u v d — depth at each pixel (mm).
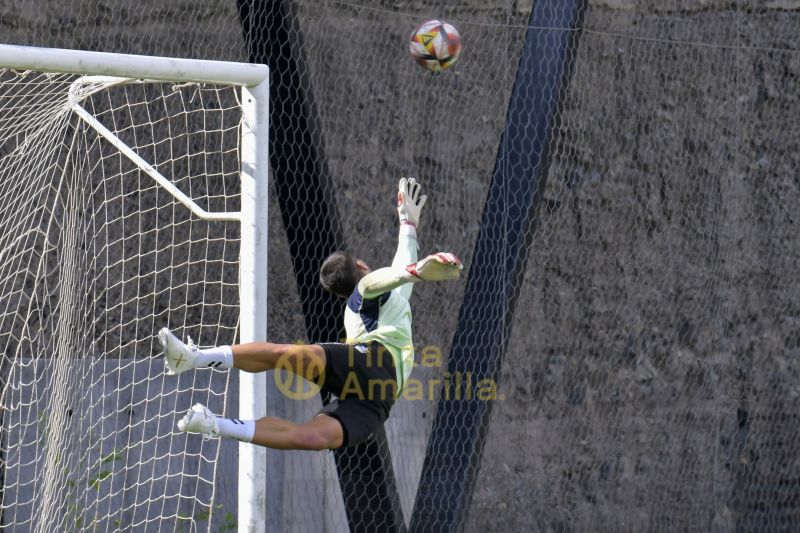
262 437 14891
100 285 22359
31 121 20359
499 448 25422
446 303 25031
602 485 26719
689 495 27906
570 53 22562
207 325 21453
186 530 22594
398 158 25000
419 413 24250
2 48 15312
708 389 28500
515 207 22172
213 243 23453
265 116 17953
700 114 28938
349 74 24562
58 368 20984
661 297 28078
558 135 22766
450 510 21469
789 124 30047
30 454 21422
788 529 29328
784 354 29734
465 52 25969
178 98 23438
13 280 21688
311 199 20672
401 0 25438
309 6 24188
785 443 29469
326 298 20703
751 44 29844
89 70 16062
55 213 22266
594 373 26969
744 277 29328
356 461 21109
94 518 21125
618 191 27609
